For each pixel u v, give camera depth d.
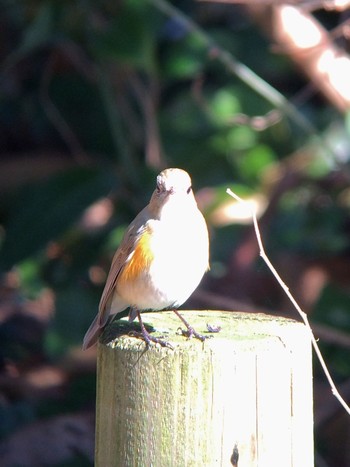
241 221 12.89
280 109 12.41
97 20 12.23
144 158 13.36
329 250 13.64
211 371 5.46
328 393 11.52
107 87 12.77
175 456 5.50
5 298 13.88
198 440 5.47
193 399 5.48
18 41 14.12
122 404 5.67
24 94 14.43
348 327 11.82
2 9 13.91
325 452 11.72
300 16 11.04
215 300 11.22
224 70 13.88
